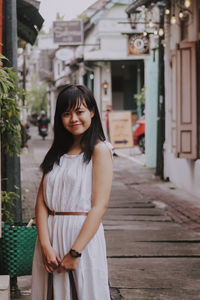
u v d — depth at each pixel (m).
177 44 9.27
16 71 5.35
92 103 2.60
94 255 2.49
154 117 14.52
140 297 4.23
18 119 4.90
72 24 21.72
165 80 11.90
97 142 2.55
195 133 9.24
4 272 4.04
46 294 2.53
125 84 24.53
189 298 4.22
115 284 4.55
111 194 9.73
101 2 22.91
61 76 36.88
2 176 5.40
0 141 4.57
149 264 5.18
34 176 12.17
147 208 8.29
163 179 11.95
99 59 21.61
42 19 7.74
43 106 44.25
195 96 9.22
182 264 5.19
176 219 7.39
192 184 9.69
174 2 10.66
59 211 2.53
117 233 6.48
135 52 11.95
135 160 16.44
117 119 17.39
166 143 11.91
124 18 22.09
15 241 4.01
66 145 2.63
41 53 42.19
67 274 2.46
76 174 2.50
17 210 5.37
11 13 5.33
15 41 5.36
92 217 2.43
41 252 2.59
